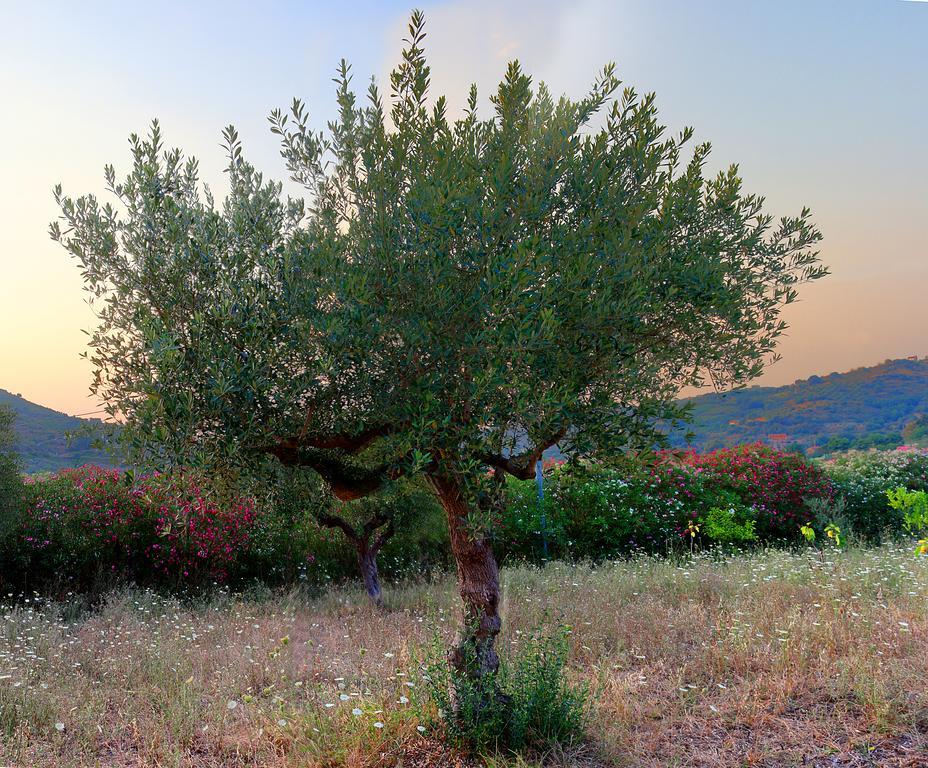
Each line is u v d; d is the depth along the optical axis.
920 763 3.82
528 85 3.97
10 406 10.04
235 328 3.59
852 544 12.54
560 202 3.98
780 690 4.85
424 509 10.34
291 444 4.05
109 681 5.98
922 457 16.81
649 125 4.07
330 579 11.66
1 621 8.09
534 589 9.29
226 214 4.04
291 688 5.62
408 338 3.59
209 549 10.87
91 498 10.90
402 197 3.86
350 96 4.02
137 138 4.09
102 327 3.80
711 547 13.02
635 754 4.20
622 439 3.84
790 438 70.62
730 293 3.89
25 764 4.23
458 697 4.43
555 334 3.61
